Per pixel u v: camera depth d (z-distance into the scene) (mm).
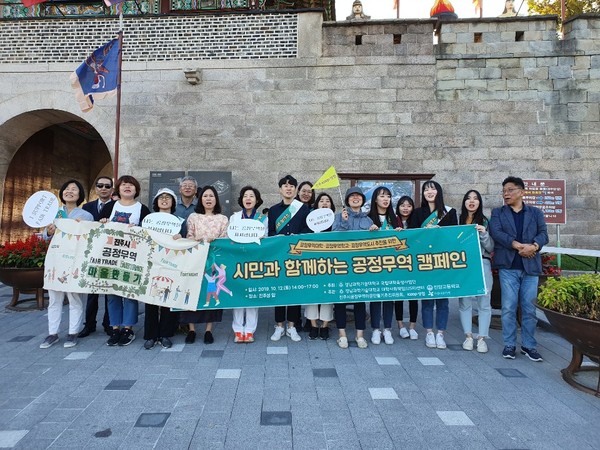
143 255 4602
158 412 3102
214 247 4719
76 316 4660
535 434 2846
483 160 8969
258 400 3326
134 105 9320
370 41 9227
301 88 9242
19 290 6492
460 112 9062
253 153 9211
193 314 4730
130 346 4684
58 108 9320
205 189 4852
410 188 8734
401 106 9125
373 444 2701
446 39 9156
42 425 2898
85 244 4586
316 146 9172
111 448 2623
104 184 5520
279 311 5027
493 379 3832
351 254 4734
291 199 5156
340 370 4008
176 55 9359
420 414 3119
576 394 3521
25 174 11320
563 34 9273
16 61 9430
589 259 8547
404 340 5078
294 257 4738
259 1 9961
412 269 4703
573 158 8828
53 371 3902
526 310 4430
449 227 4723
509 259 4453
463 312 4758
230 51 9328
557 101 8930
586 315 3414
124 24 9414
